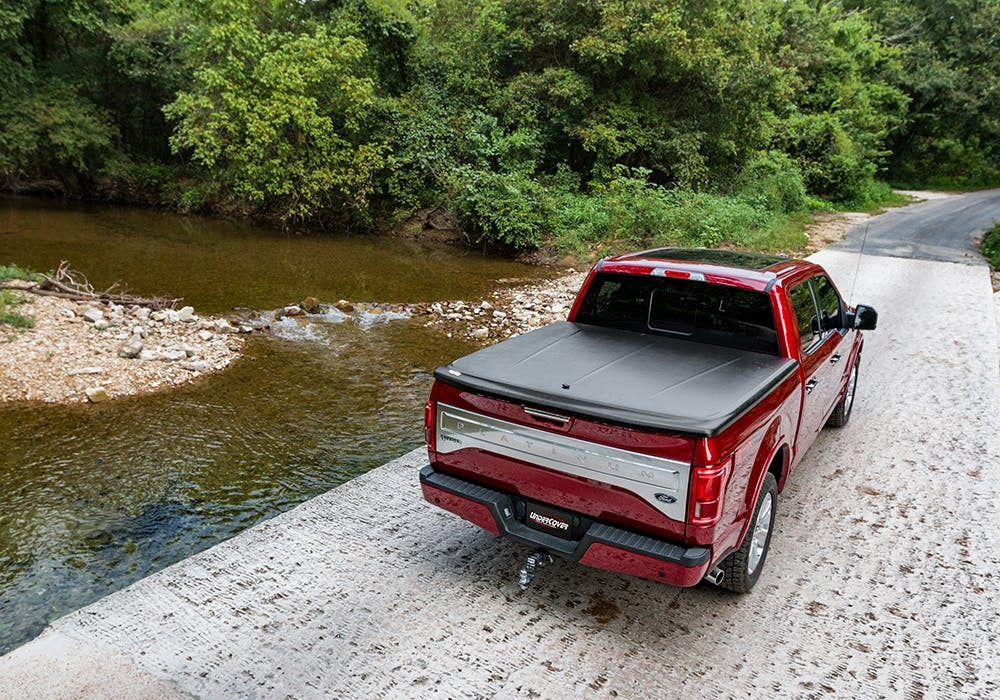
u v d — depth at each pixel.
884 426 6.70
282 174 20.88
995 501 5.24
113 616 3.76
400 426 7.22
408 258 18.50
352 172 21.36
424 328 11.40
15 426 6.80
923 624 3.81
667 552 3.18
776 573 4.29
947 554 4.52
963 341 9.70
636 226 19.16
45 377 7.96
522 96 22.45
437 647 3.54
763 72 23.27
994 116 49.62
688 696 3.23
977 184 52.03
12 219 21.69
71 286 11.75
